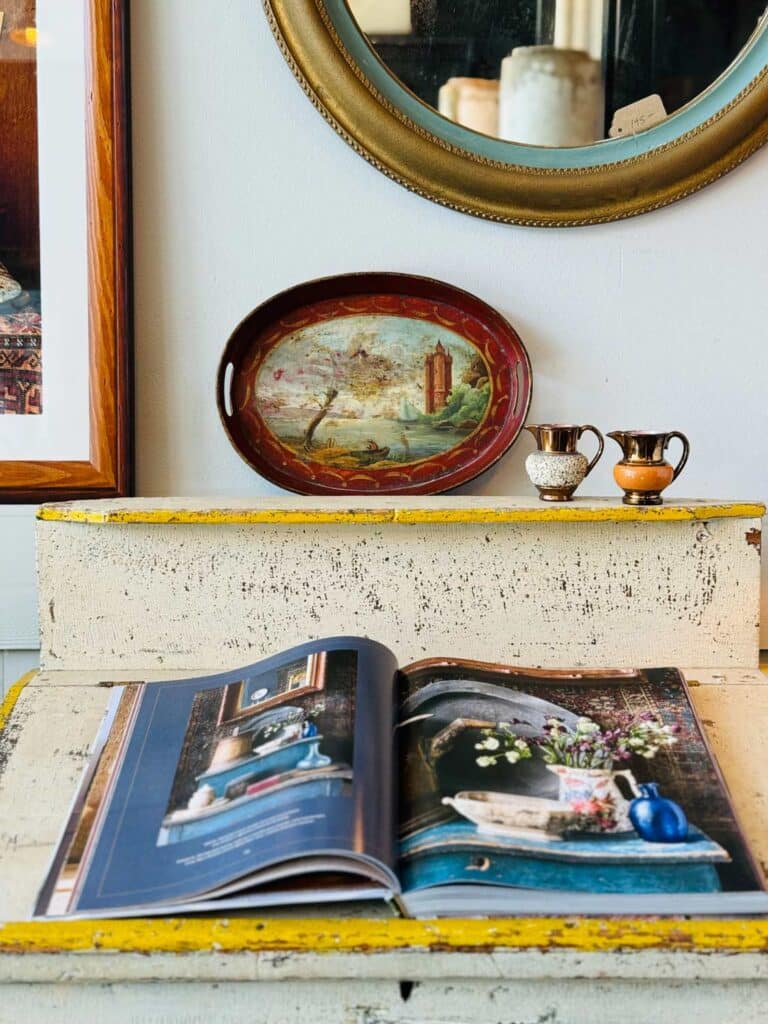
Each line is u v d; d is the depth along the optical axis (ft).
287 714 2.34
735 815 2.06
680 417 3.68
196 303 3.54
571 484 3.10
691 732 2.37
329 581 3.01
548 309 3.61
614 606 3.03
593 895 1.84
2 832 2.11
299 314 3.52
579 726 2.38
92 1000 1.86
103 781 2.26
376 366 3.55
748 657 3.04
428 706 2.44
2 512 3.46
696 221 3.60
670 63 3.46
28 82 3.35
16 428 3.47
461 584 3.02
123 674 2.97
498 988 1.86
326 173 3.51
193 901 1.82
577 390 3.65
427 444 3.58
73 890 1.88
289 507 2.98
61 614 3.00
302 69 3.38
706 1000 1.86
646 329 3.64
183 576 3.00
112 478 3.46
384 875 1.83
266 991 1.86
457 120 3.44
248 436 3.54
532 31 3.43
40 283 3.43
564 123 3.47
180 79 3.44
